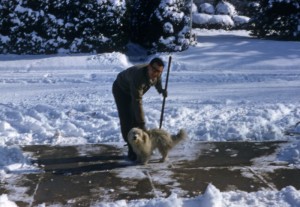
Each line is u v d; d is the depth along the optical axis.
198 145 7.30
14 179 5.93
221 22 25.09
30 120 8.43
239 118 8.50
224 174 6.05
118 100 6.77
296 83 13.23
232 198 5.02
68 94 11.60
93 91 11.96
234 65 16.34
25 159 6.57
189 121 8.42
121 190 5.55
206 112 9.03
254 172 6.11
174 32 17.84
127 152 6.97
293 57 16.97
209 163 6.50
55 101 10.66
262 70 15.93
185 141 7.18
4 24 17.22
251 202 4.91
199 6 26.89
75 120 8.53
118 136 7.67
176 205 4.81
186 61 16.62
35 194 5.46
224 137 7.64
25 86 13.03
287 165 6.41
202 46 18.33
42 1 17.16
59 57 16.72
